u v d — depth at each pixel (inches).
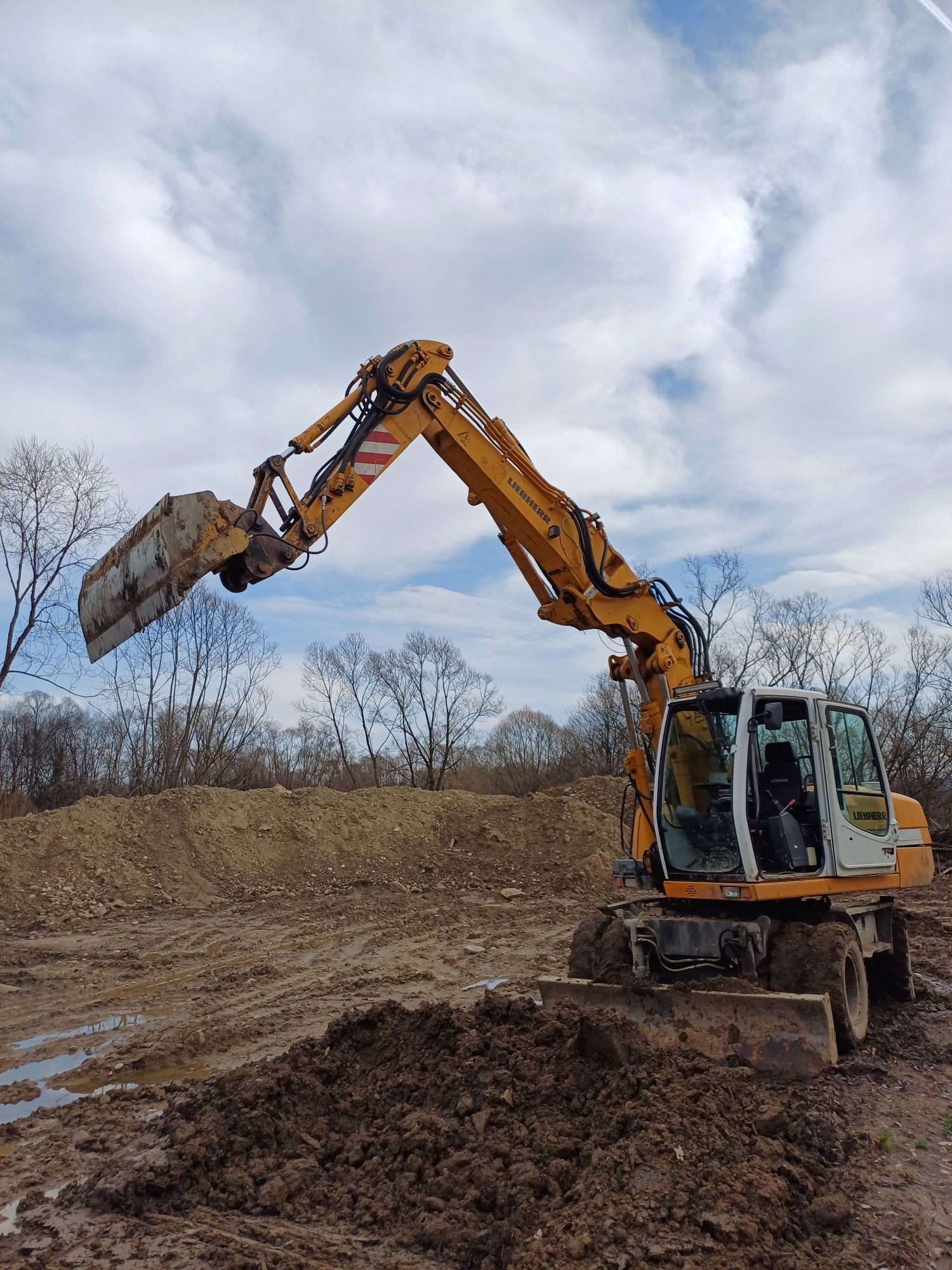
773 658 1227.9
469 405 316.8
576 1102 202.5
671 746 294.8
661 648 332.5
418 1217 172.4
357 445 285.3
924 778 987.3
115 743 1433.3
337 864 742.5
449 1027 233.1
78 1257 166.7
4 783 1275.8
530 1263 148.9
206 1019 348.8
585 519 334.6
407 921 561.9
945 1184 181.9
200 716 1389.0
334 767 1784.0
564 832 762.8
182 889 672.4
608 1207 161.2
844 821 291.3
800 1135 193.8
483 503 326.0
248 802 789.9
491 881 706.2
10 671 906.1
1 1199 193.2
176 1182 189.0
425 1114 201.9
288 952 479.2
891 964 333.7
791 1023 233.6
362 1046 238.7
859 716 323.9
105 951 492.4
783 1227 158.6
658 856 293.9
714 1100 195.9
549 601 335.3
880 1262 152.1
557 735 1849.2
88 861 675.4
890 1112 218.8
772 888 265.9
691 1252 149.9
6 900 615.8
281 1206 181.5
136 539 248.7
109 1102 250.2
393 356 296.7
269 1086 214.8
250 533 251.6
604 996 255.1
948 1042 283.3
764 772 295.0
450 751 1614.2
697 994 243.3
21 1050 317.1
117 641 249.6
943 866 748.6
